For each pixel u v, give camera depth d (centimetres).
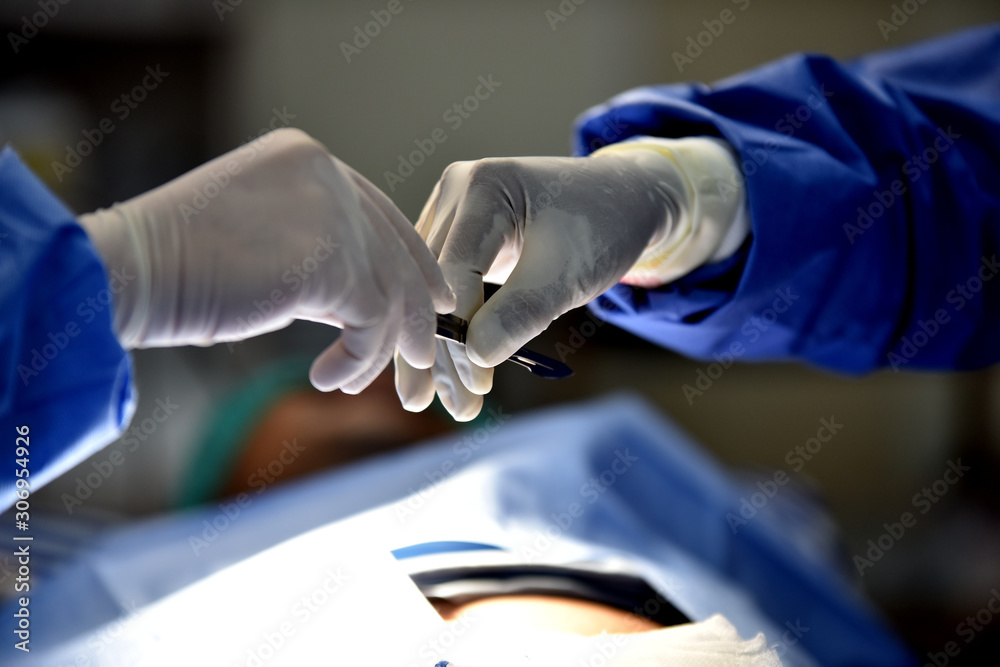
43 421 57
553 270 82
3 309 55
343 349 74
